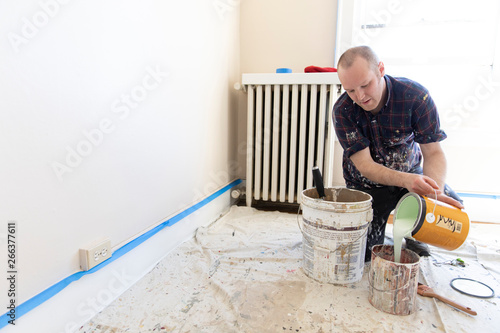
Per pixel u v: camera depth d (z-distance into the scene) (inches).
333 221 42.9
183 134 57.8
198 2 60.4
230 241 60.0
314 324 36.1
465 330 35.2
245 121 88.2
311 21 80.8
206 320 36.7
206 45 65.2
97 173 37.8
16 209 28.4
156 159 49.7
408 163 53.2
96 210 38.1
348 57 40.4
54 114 31.5
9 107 27.1
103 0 36.6
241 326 35.6
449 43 73.4
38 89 29.6
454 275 47.9
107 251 39.0
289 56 83.5
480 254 54.1
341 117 48.9
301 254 54.5
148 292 42.6
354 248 44.0
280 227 68.2
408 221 42.4
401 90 46.1
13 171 27.8
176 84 54.1
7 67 26.7
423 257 53.7
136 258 45.7
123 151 42.0
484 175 73.9
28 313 30.0
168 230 53.8
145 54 45.1
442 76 74.5
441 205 40.1
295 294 42.2
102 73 37.3
